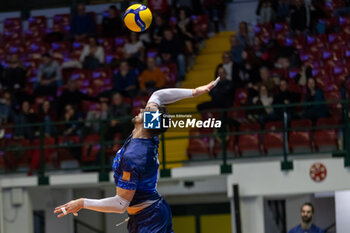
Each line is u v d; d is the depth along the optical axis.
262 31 41.03
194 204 39.72
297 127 29.97
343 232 32.34
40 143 31.05
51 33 45.47
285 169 28.83
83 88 39.47
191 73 39.06
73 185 31.80
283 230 37.31
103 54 40.81
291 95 31.77
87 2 49.31
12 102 38.41
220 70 33.06
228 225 39.44
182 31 40.09
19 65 40.84
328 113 31.08
